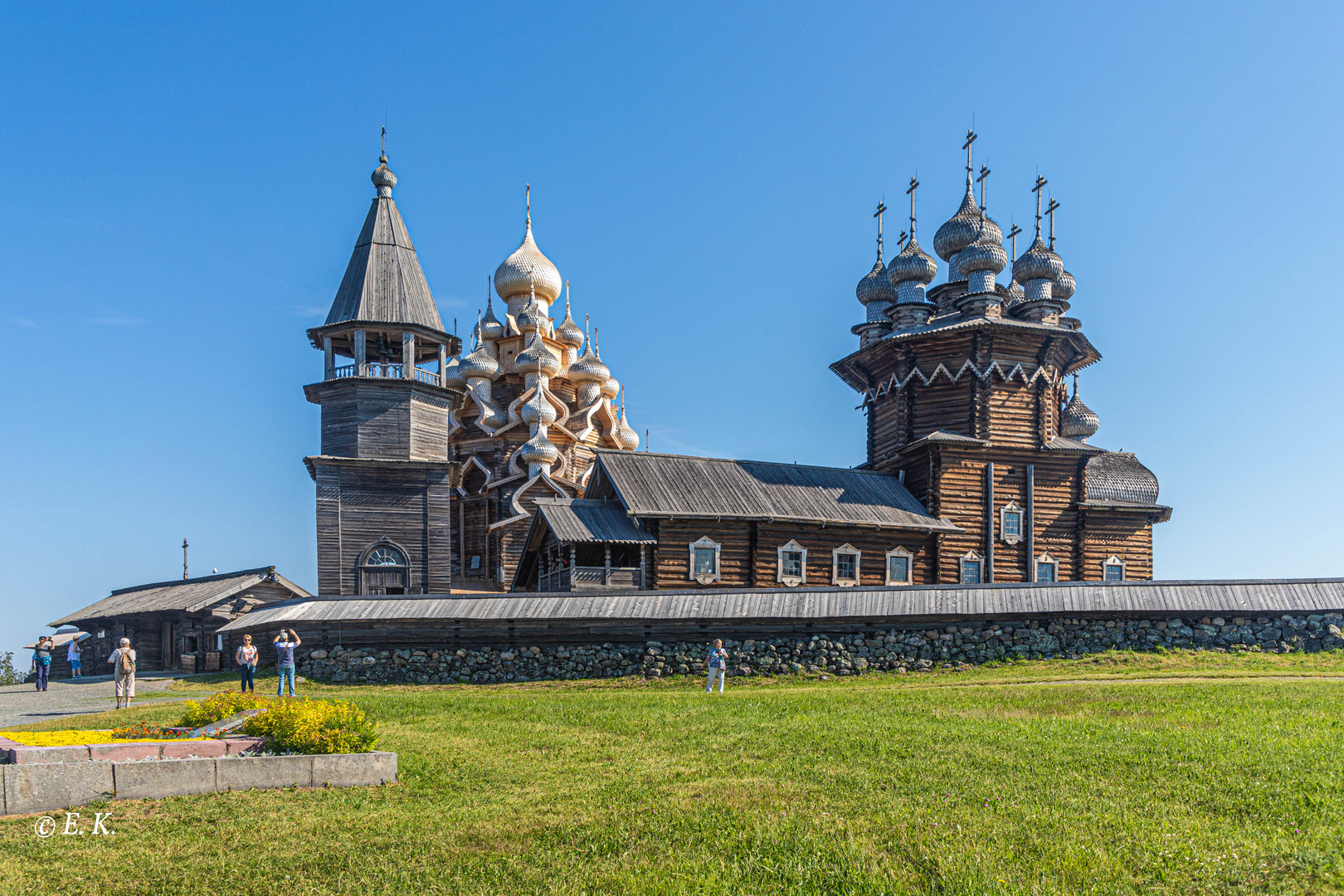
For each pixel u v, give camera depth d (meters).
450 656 30.98
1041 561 44.47
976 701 20.02
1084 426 51.56
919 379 46.34
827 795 11.98
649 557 38.00
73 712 25.27
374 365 44.09
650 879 9.43
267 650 35.12
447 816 11.70
